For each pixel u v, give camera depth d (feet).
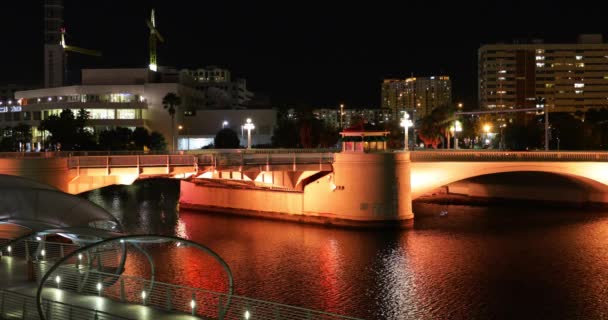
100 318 84.28
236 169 215.72
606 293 145.48
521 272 164.96
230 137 490.49
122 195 368.89
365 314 131.23
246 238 211.61
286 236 214.69
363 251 190.60
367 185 230.07
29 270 105.70
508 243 201.57
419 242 203.82
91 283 105.19
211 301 131.75
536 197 298.97
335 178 234.79
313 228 230.89
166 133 547.08
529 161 254.68
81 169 177.99
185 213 279.08
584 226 232.94
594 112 538.88
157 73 600.39
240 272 164.76
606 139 488.02
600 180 255.91
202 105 642.22
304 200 246.47
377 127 242.99
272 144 499.92
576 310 133.18
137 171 189.88
